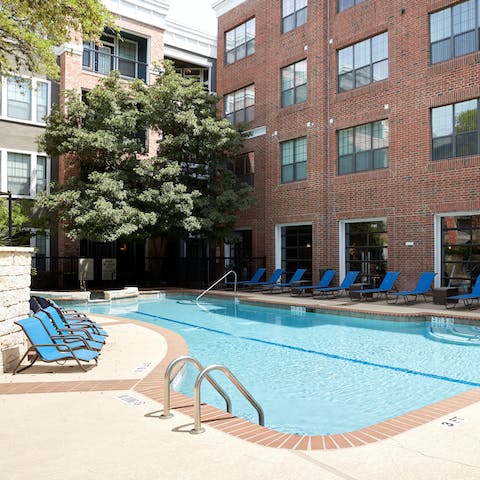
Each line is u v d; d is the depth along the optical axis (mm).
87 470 3357
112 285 24328
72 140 19094
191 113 20281
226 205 21000
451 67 15492
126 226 18484
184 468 3383
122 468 3387
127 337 9281
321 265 19391
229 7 25250
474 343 9852
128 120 19859
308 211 20109
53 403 5023
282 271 20438
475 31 15086
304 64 20734
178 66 29594
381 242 17812
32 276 21141
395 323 12266
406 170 16688
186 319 13883
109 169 21109
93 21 10305
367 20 18203
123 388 5617
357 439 3955
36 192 22688
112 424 4336
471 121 15125
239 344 10070
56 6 9914
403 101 16859
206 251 28094
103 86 21109
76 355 6418
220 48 25859
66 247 22562
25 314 7195
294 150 21156
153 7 25984
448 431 4137
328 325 12469
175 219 20000
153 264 24906
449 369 7785
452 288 14453
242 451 3691
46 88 23188
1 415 4621
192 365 8156
